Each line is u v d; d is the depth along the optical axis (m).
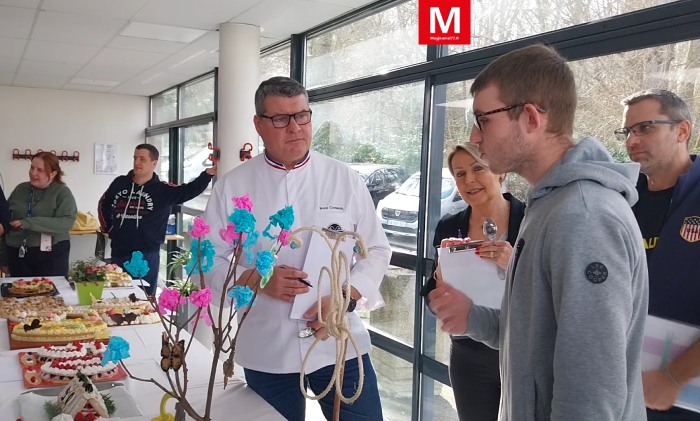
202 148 6.13
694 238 1.43
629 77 1.98
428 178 2.91
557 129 0.96
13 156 7.36
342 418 1.75
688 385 1.29
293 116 1.70
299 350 1.69
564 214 0.86
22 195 3.86
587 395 0.79
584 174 0.88
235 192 1.84
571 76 0.96
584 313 0.81
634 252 0.85
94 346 1.90
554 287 0.85
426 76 2.88
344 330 1.02
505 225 1.95
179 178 6.91
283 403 1.73
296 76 4.21
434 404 2.96
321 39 3.98
